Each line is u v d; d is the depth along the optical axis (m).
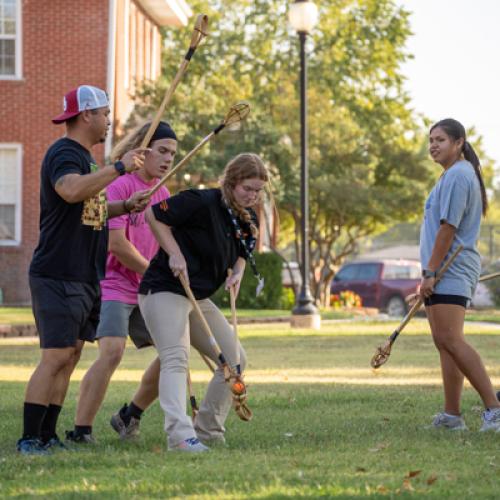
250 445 11.73
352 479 9.38
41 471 9.98
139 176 12.61
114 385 18.80
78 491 8.98
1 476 9.86
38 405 11.38
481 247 101.12
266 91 64.56
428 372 21.25
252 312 45.25
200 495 8.70
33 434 11.41
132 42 51.38
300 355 25.59
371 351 26.67
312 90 60.28
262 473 9.63
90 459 10.76
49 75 47.09
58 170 11.20
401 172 63.25
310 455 10.77
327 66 66.31
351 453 10.93
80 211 11.38
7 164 47.47
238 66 67.81
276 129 52.88
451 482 9.31
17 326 33.44
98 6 46.81
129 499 8.64
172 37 70.38
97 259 11.64
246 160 11.54
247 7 69.88
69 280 11.41
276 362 23.75
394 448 11.27
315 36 67.75
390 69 67.31
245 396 11.28
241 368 12.09
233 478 9.41
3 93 47.25
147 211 11.52
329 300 59.19
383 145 63.16
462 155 13.09
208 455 10.84
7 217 47.44
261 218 55.09
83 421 12.23
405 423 13.54
